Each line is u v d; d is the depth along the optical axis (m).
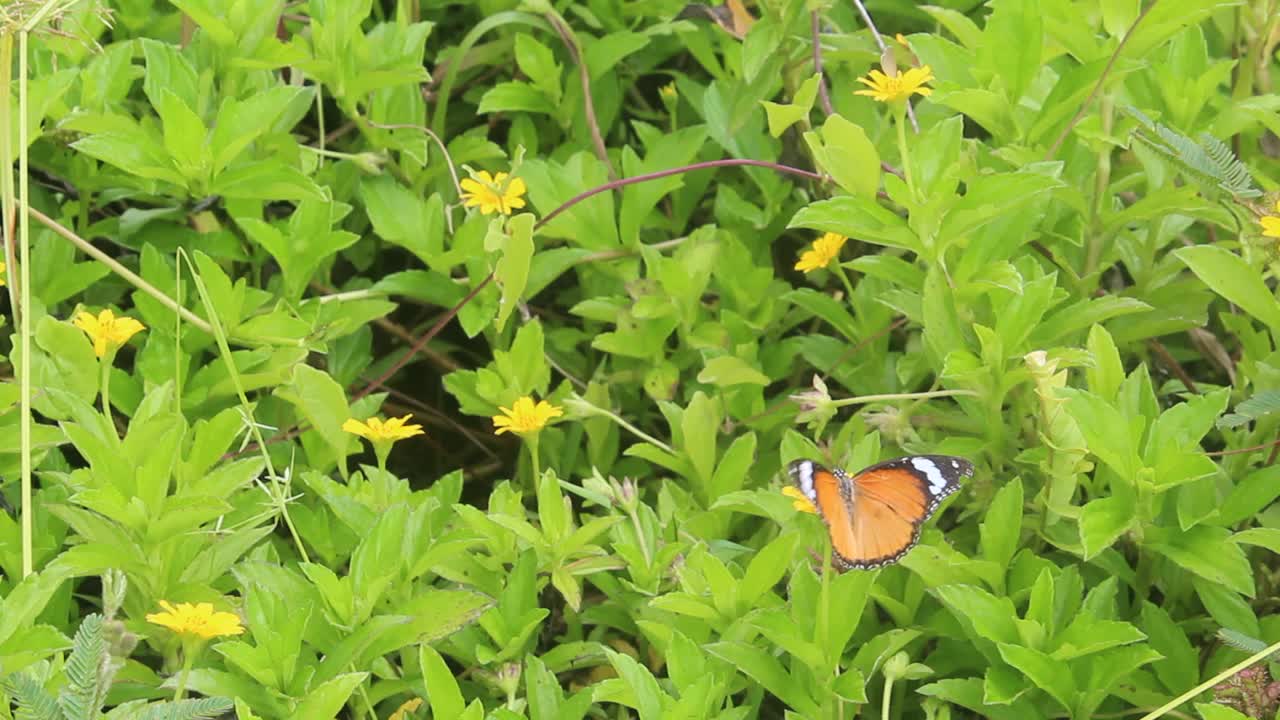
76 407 1.30
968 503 1.36
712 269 1.45
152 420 1.30
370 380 1.48
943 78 1.43
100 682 1.19
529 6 1.51
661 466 1.46
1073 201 1.39
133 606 1.29
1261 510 1.32
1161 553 1.33
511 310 1.41
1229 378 1.45
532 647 1.33
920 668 1.28
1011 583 1.31
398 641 1.28
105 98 1.43
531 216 1.38
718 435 1.44
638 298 1.43
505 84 1.51
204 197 1.41
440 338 1.51
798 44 1.49
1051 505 1.32
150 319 1.39
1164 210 1.38
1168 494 1.31
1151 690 1.30
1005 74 1.39
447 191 1.49
